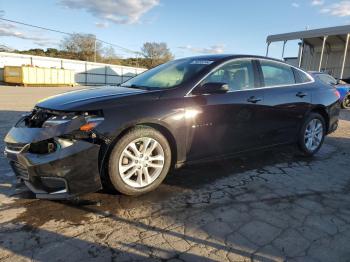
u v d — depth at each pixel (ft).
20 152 9.47
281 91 14.74
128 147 10.33
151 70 14.76
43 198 9.49
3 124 22.79
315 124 16.76
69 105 10.02
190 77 12.15
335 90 18.11
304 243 8.45
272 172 13.93
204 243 8.29
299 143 16.15
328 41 85.25
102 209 9.91
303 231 9.05
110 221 9.22
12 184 11.53
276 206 10.57
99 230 8.72
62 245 7.97
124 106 10.30
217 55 13.84
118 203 10.36
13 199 10.36
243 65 13.75
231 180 12.75
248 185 12.29
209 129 12.15
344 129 26.02
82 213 9.62
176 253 7.80
